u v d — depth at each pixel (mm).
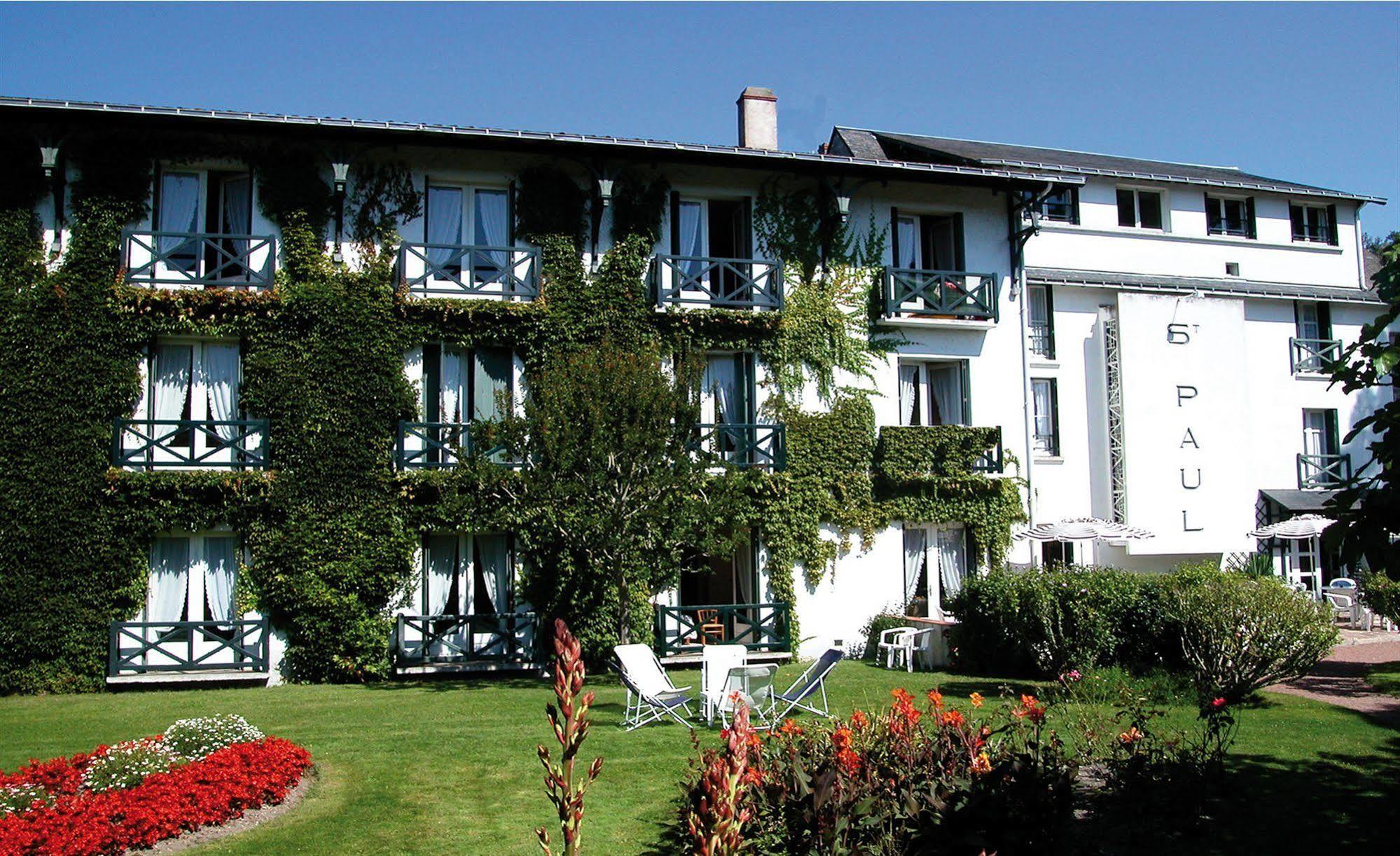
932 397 19469
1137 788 7543
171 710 12555
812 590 17781
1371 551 5449
